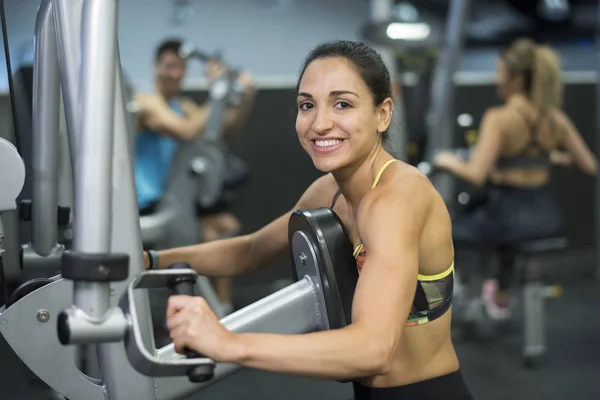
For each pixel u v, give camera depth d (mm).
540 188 3646
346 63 1326
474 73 8141
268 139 4836
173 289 1084
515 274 4086
